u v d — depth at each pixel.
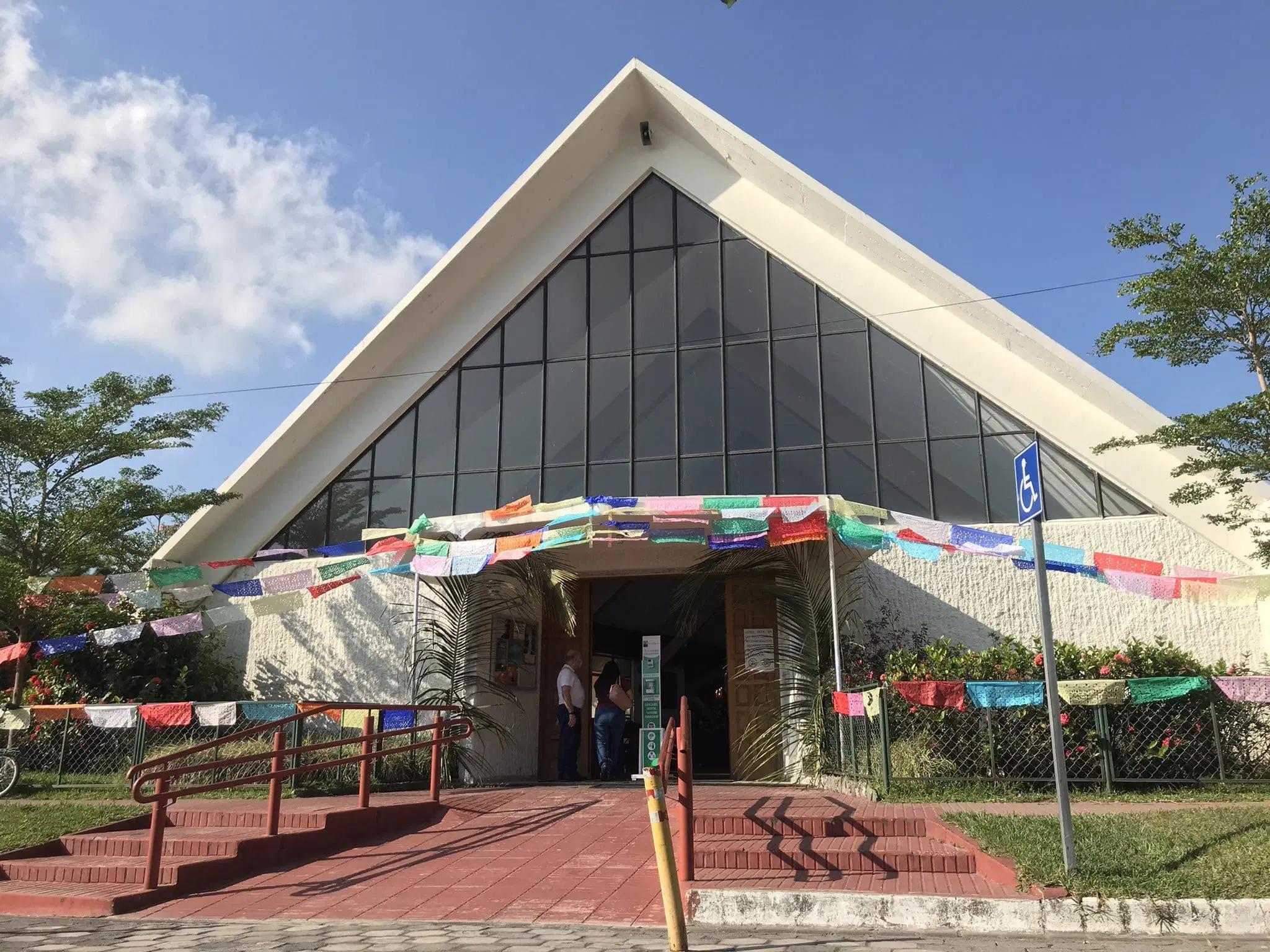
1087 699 9.60
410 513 15.21
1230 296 9.30
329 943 5.87
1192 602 11.13
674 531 11.07
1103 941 5.57
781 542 10.92
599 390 15.06
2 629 13.57
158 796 7.62
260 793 10.95
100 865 7.99
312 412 15.10
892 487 13.59
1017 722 10.16
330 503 15.56
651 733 12.45
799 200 14.32
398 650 14.42
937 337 13.68
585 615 14.35
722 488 14.20
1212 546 12.19
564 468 14.84
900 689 9.52
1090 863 6.37
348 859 8.49
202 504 14.46
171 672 14.41
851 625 12.73
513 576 13.23
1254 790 9.41
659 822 5.66
